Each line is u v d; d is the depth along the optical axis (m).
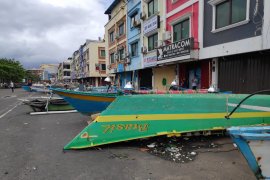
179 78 14.04
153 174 4.02
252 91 9.16
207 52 11.08
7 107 14.21
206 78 11.84
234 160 4.63
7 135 6.87
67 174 4.05
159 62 14.44
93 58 39.91
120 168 4.29
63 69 87.88
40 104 11.86
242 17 9.17
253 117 6.39
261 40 8.27
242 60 9.62
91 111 8.57
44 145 5.77
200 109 5.94
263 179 3.16
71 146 5.34
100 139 5.42
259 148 3.11
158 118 5.67
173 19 13.87
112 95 8.16
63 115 10.81
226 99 6.17
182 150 5.28
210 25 10.88
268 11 7.97
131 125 5.56
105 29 29.12
